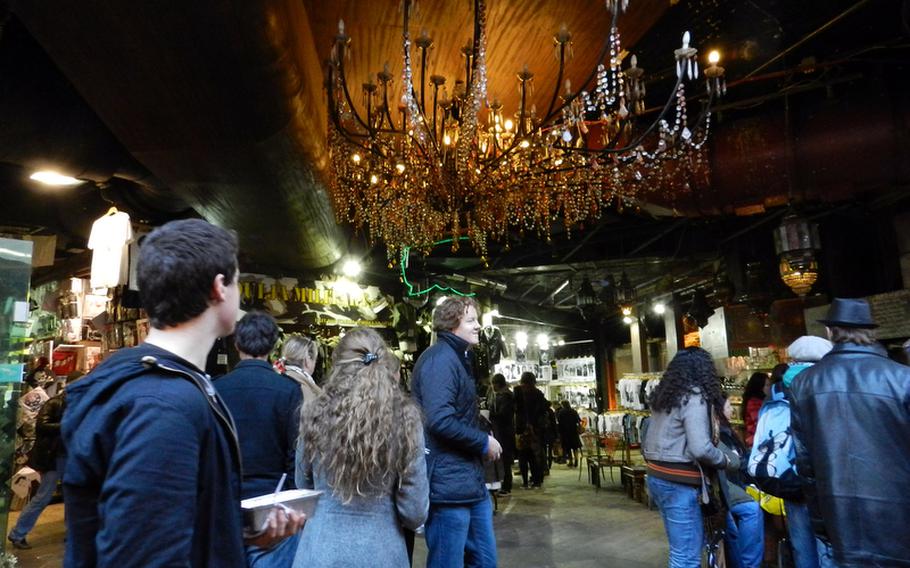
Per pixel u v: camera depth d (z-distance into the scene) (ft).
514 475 33.83
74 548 3.11
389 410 6.35
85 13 8.33
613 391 53.11
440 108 21.62
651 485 10.97
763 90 19.27
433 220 25.29
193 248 3.63
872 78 16.63
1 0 8.64
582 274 38.60
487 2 15.19
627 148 17.81
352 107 17.31
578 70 20.22
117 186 16.71
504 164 21.67
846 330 8.51
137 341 23.39
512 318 46.80
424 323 32.63
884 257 22.39
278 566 8.23
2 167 16.22
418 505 6.43
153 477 2.99
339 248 25.58
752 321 30.58
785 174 17.65
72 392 3.43
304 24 12.29
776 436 10.80
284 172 14.94
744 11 16.93
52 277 25.98
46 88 11.97
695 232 31.04
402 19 15.48
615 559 15.53
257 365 9.24
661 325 43.42
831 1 16.11
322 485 6.40
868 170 16.65
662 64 20.21
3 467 10.02
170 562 2.92
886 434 7.62
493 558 9.94
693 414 10.33
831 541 7.85
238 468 3.71
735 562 10.69
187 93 10.64
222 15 8.56
